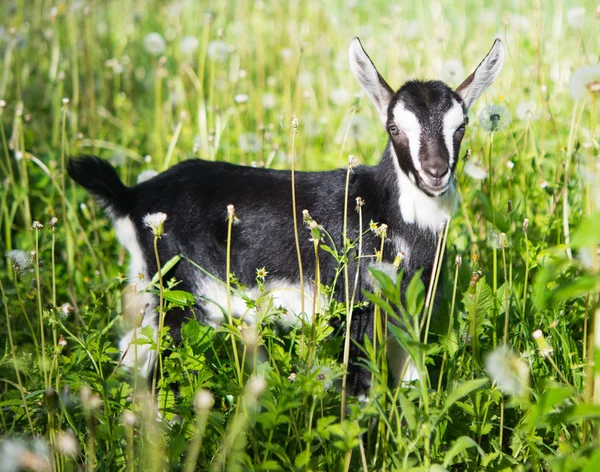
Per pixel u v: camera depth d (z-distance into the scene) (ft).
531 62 30.83
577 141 23.58
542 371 16.46
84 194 25.05
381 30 41.55
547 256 18.57
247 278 18.21
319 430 12.50
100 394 14.92
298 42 37.17
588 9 40.88
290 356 15.14
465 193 22.47
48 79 35.96
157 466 13.05
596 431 13.17
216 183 18.49
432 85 17.25
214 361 16.79
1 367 18.51
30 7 43.11
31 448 13.55
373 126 28.96
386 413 14.07
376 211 17.54
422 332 17.69
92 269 22.77
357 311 17.58
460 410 15.62
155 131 30.66
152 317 18.11
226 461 13.33
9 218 24.71
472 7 43.91
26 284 20.26
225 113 30.76
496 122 18.04
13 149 25.84
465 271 18.71
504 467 13.99
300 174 18.62
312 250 17.70
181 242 18.10
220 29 29.40
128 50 41.22
